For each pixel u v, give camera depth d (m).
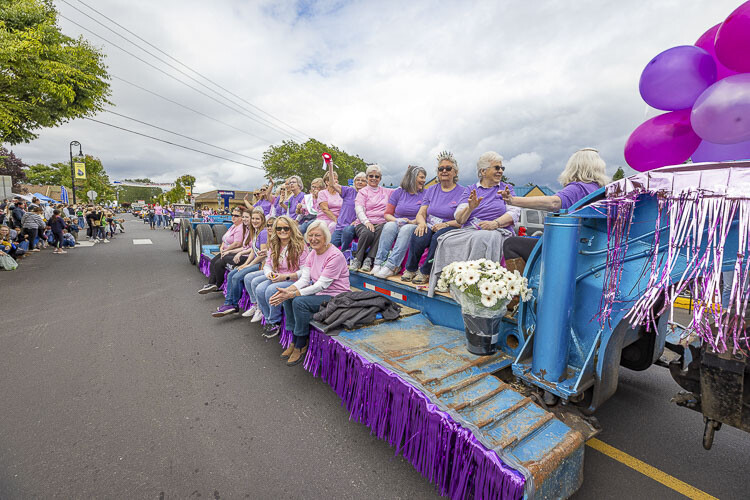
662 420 2.48
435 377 1.90
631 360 2.61
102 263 8.17
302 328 2.93
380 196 4.21
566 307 1.77
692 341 1.51
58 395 2.55
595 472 1.95
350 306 2.72
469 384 1.89
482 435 1.54
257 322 4.29
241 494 1.71
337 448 2.08
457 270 2.21
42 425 2.20
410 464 1.96
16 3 7.56
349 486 1.79
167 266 7.97
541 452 1.50
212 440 2.12
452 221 3.07
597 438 2.27
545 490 1.45
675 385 3.00
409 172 3.79
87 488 1.71
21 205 10.24
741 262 1.22
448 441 1.62
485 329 2.15
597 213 1.72
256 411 2.44
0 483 1.72
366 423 2.11
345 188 4.73
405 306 3.24
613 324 1.72
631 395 2.83
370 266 3.89
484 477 1.46
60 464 1.87
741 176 1.23
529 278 2.17
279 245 3.59
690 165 1.38
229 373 2.99
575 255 1.74
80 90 8.51
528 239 2.85
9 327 3.90
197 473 1.84
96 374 2.89
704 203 1.31
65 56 8.06
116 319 4.25
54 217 9.73
